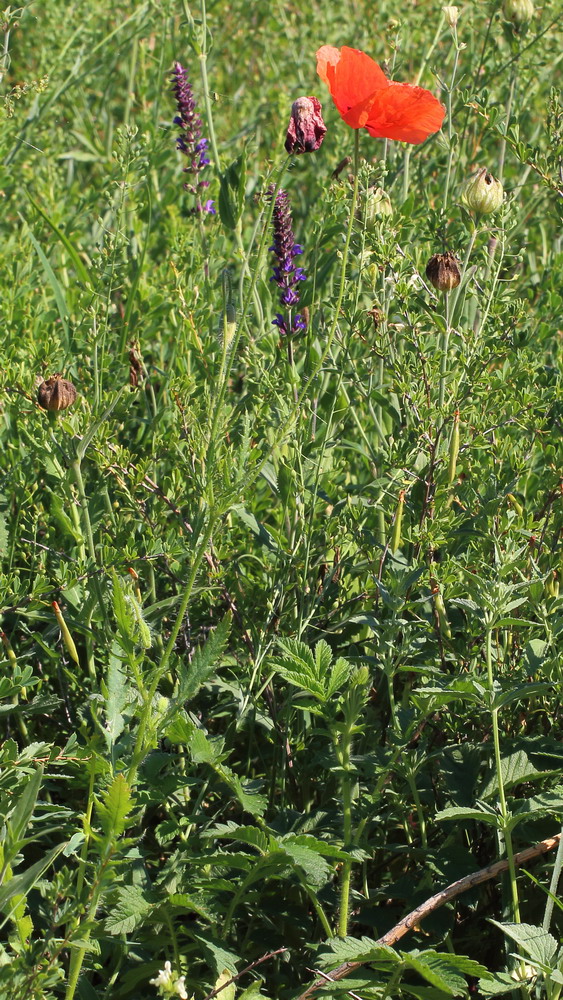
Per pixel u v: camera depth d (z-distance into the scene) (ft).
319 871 8.16
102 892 7.65
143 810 9.16
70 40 21.44
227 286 8.93
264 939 9.53
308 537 11.60
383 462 11.72
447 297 11.87
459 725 10.43
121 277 13.74
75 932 7.47
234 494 8.26
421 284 12.76
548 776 9.83
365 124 9.73
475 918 10.07
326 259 14.75
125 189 14.08
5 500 11.85
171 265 14.01
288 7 26.96
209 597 12.01
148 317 15.44
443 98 18.89
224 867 9.37
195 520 10.22
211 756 8.71
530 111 20.18
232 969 8.25
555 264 15.94
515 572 10.85
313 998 8.32
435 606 10.66
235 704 11.18
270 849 8.22
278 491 12.58
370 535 11.62
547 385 13.00
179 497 12.23
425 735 10.95
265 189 12.10
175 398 12.19
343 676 8.95
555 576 10.98
